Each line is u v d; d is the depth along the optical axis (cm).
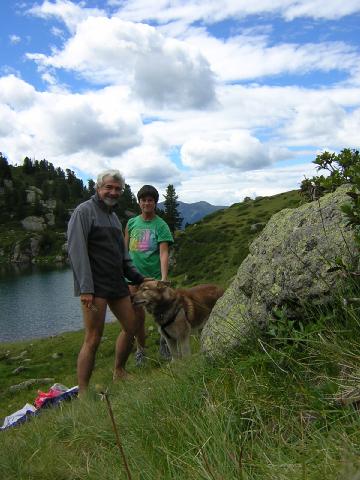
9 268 13050
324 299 357
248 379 344
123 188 657
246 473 236
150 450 321
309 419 277
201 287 866
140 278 722
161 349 886
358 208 302
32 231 17200
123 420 393
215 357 420
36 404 805
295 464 225
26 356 2203
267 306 404
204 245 6138
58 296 6956
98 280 631
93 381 1024
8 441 452
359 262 332
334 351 299
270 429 292
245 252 4669
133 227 844
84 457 366
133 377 604
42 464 364
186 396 371
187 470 261
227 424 299
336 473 200
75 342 2300
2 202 18800
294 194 8375
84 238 618
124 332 702
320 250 376
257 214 7475
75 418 457
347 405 259
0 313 5562
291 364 327
